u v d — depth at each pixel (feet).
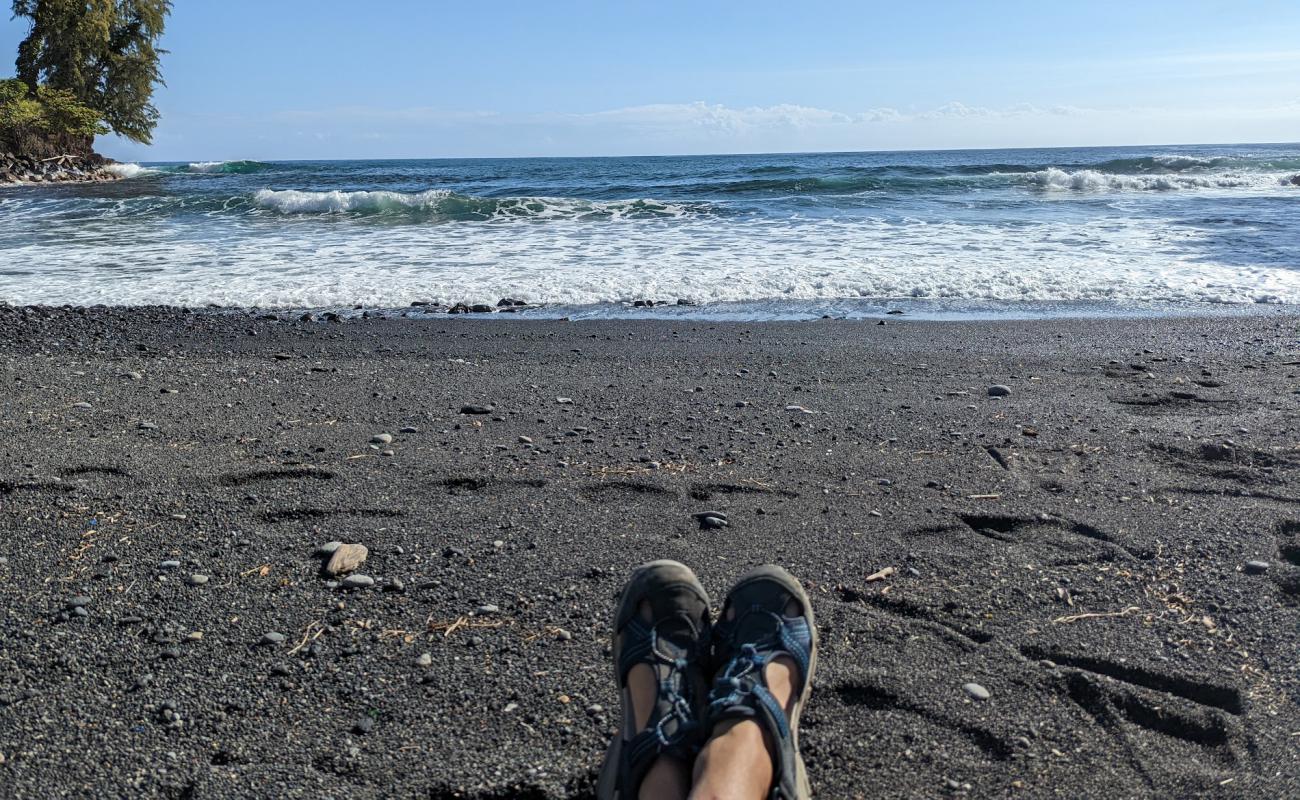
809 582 8.89
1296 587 8.68
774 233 40.57
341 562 9.05
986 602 8.50
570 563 9.19
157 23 139.03
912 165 118.73
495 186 85.15
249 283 29.99
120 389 15.89
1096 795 6.14
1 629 7.89
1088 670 7.47
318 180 107.24
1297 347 19.79
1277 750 6.51
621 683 6.54
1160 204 53.98
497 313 25.64
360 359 19.29
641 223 45.55
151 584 8.70
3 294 28.43
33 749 6.44
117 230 46.34
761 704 5.74
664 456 12.44
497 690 7.14
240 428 13.62
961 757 6.49
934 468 11.98
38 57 131.64
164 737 6.60
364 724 6.75
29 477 11.20
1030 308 25.57
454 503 10.73
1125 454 12.45
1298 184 77.71
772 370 17.95
